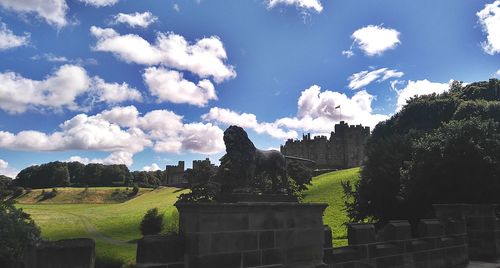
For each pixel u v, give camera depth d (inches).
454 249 735.7
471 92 4448.8
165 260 376.2
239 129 458.0
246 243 415.8
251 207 423.2
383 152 1528.1
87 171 7652.6
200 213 385.1
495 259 781.3
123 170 7726.4
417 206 1304.1
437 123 3973.9
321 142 6555.1
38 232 1184.8
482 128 1178.6
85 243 327.9
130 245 2021.4
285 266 446.9
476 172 1107.3
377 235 625.3
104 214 3592.5
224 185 455.8
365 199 1541.6
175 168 7214.6
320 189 2906.0
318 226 490.3
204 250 382.6
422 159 1244.5
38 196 5920.3
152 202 4298.7
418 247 658.2
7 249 1042.7
